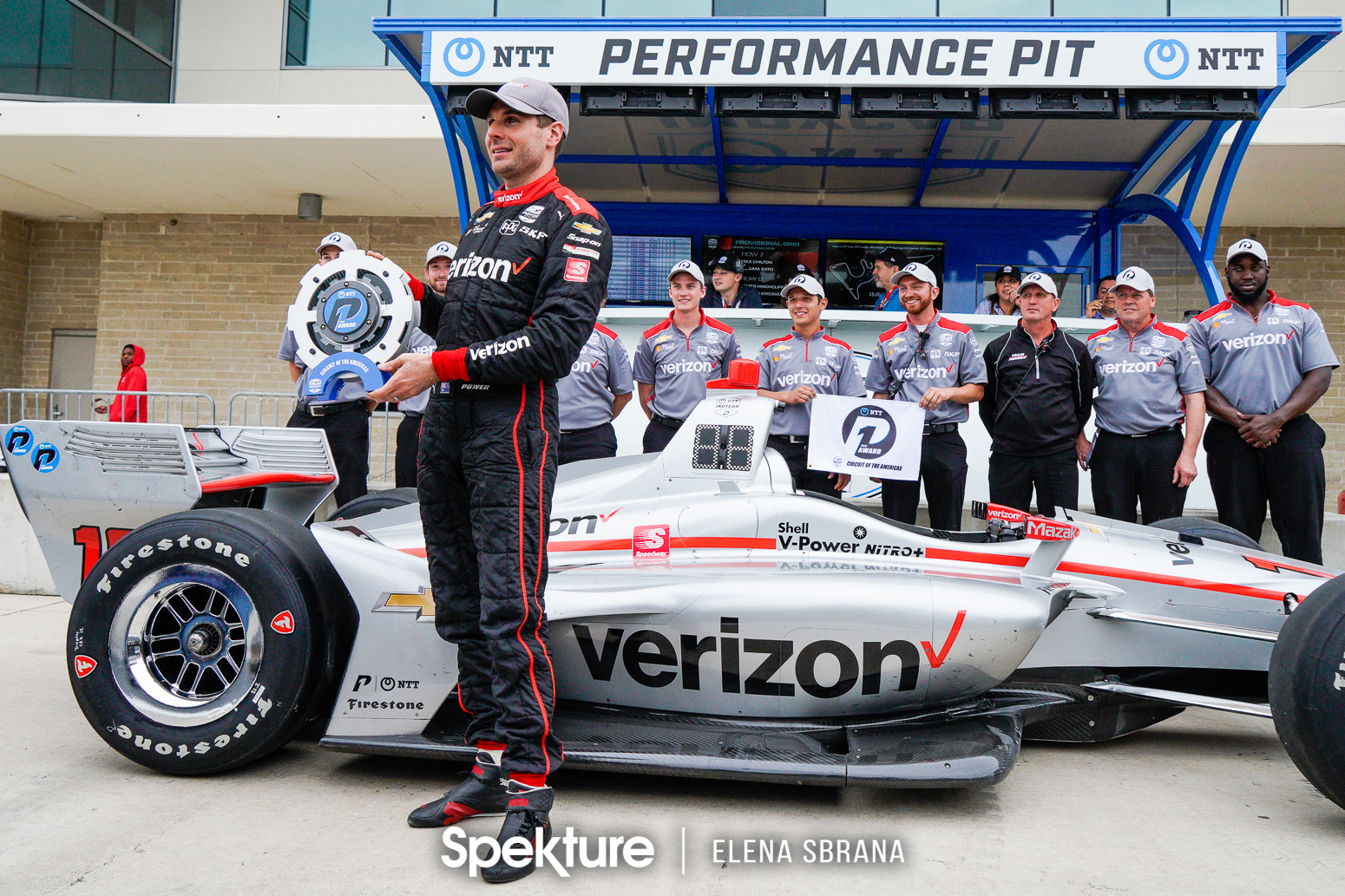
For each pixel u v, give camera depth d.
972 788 2.53
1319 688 2.11
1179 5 8.51
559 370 2.06
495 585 2.08
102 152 8.02
